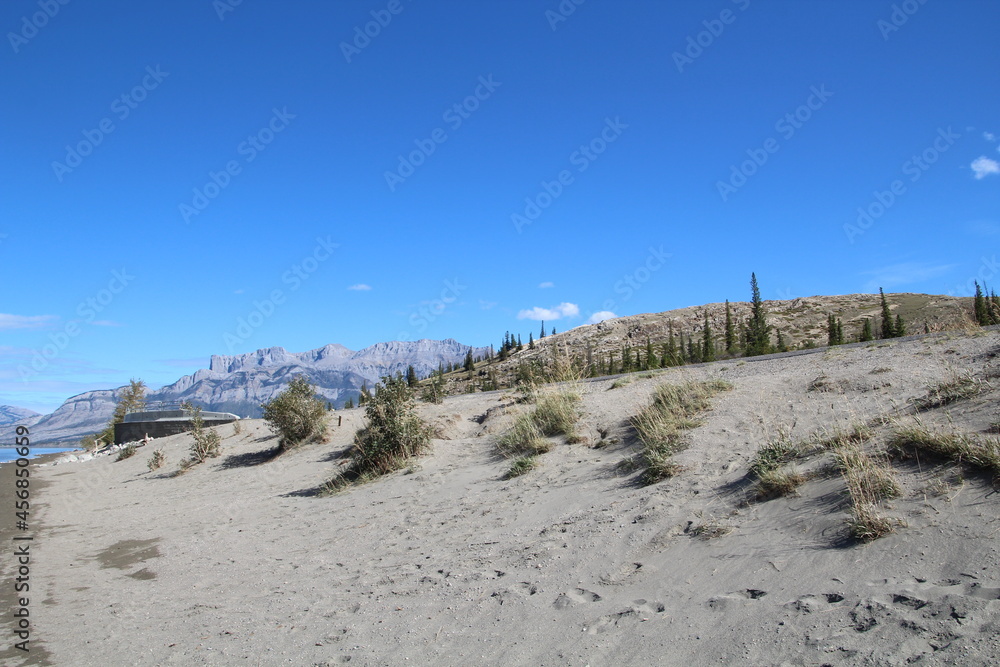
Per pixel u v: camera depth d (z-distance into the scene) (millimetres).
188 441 24234
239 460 19375
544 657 4059
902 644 3168
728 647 3623
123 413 46750
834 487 5371
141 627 6086
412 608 5422
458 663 4250
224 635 5539
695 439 8227
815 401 8719
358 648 4781
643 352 82250
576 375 15578
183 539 10352
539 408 12711
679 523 5824
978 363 8594
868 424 6828
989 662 2832
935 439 5379
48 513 15023
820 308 115812
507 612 4918
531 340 129500
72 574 8773
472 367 114688
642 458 8297
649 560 5273
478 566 6141
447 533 7633
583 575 5309
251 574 7547
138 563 9102
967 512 4309
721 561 4859
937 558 3910
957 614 3264
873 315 100312
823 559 4383
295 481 14633
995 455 4727
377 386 13969
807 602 3848
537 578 5480
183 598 6953
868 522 4488
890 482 5023
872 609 3559
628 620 4301
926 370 9023
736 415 8922
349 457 15328
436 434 14203
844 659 3199
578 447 10273
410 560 6879
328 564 7406
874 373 9438
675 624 4070
